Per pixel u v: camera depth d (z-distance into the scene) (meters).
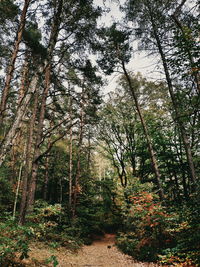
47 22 6.85
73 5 6.98
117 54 11.55
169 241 6.72
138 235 9.00
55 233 9.79
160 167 15.38
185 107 8.09
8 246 3.71
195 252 4.39
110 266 6.98
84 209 16.61
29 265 4.52
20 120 3.81
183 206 6.36
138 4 9.78
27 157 7.94
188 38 4.87
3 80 7.56
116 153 18.00
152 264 6.18
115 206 18.09
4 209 11.59
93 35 8.08
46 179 17.08
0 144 3.52
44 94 9.27
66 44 7.67
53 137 17.25
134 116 16.42
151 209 7.17
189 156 8.30
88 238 14.77
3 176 12.75
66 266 5.93
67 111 14.48
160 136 14.13
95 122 15.47
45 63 5.12
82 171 18.50
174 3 7.39
